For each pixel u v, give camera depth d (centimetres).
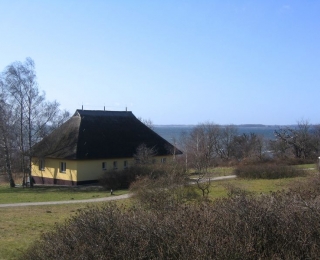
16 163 5009
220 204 981
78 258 836
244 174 3844
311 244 838
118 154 5084
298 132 6356
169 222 905
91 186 4634
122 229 897
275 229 876
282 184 2925
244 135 7600
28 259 988
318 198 1013
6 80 4753
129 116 5797
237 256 792
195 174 3566
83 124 5197
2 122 4681
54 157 4900
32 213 2612
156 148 5500
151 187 1944
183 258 795
